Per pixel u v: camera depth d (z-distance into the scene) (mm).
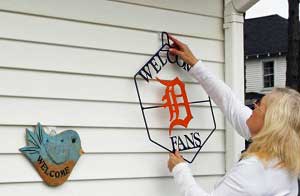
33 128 2562
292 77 9414
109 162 2781
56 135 2613
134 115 2877
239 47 3236
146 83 2932
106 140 2777
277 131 2158
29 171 2531
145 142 2902
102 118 2771
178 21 3090
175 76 3045
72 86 2689
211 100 3174
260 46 21797
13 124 2506
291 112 2178
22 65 2549
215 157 3180
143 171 2887
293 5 9414
